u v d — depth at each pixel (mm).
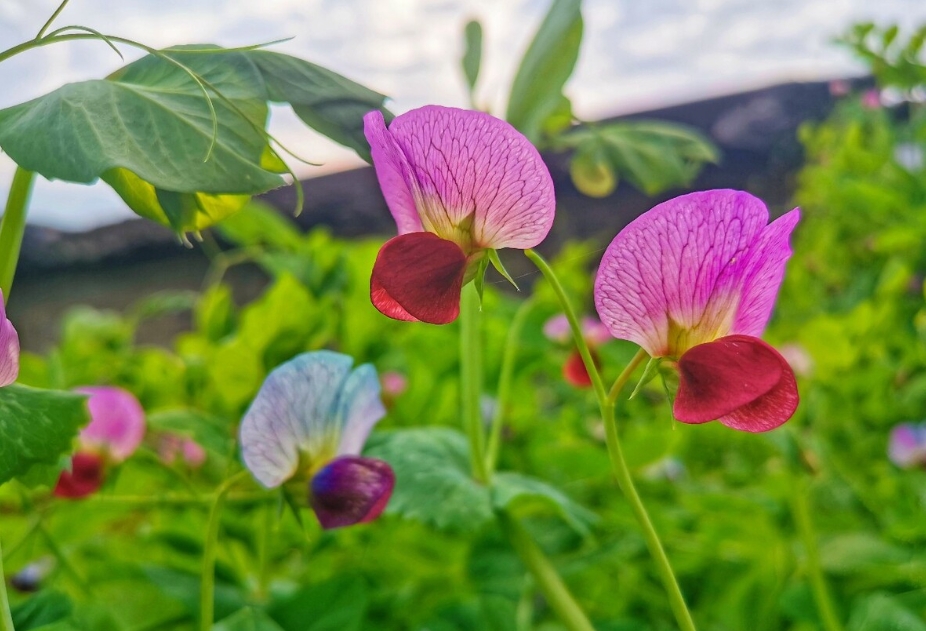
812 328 339
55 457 111
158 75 118
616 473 119
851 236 565
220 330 317
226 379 237
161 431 230
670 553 237
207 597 141
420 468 178
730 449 335
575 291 369
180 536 216
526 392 299
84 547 234
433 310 109
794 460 204
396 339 320
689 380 109
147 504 205
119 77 123
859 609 185
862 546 217
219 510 143
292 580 240
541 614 232
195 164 101
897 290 383
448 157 110
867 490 268
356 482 140
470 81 210
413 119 108
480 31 210
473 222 113
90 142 99
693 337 112
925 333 342
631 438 245
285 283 238
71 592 201
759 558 227
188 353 325
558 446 249
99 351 325
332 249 304
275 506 201
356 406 152
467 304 184
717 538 236
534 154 108
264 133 105
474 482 179
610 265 107
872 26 451
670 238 106
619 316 110
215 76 116
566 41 176
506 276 115
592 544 216
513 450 288
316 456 146
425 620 200
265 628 162
